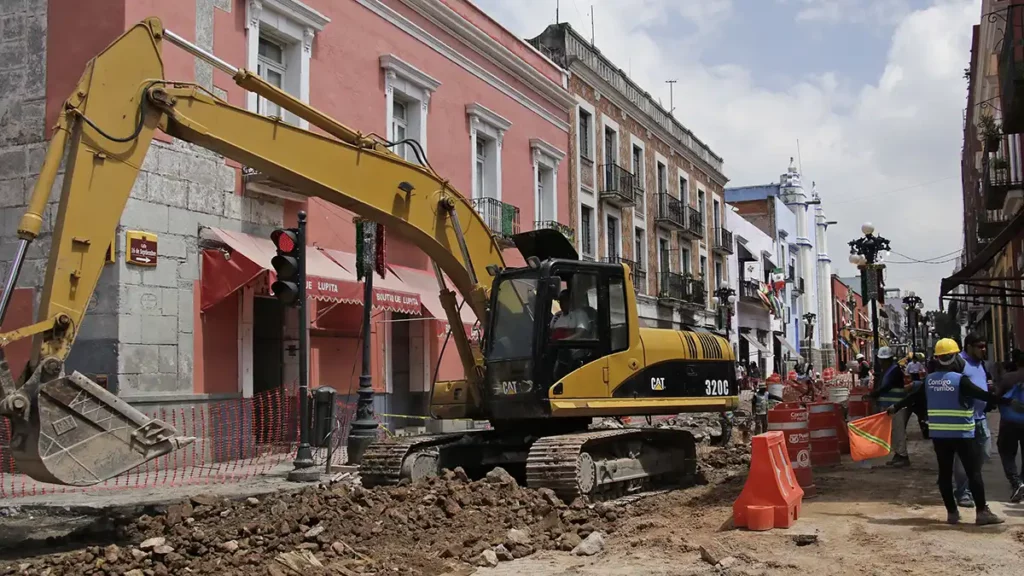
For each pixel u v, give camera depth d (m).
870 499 10.04
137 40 7.76
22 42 14.59
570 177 29.16
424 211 10.01
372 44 19.39
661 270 37.41
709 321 42.31
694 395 12.01
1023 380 9.84
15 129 14.48
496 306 10.59
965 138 35.03
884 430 10.41
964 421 8.28
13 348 13.89
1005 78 16.39
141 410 13.73
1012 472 9.78
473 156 23.23
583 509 9.17
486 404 10.52
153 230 14.22
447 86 22.17
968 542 7.55
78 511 10.03
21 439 6.79
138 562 6.92
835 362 72.56
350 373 18.66
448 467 10.93
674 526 8.71
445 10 21.86
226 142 8.33
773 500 8.34
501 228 23.56
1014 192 21.41
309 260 16.55
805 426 10.63
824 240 71.62
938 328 60.91
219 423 15.05
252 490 11.36
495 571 7.05
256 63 16.25
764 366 52.97
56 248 7.10
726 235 45.59
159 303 14.25
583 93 30.41
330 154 9.14
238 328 15.79
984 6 22.92
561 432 11.16
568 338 10.48
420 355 21.20
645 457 11.49
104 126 7.46
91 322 13.70
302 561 7.00
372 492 9.09
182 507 8.53
